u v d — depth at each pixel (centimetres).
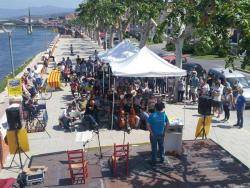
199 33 1109
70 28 15125
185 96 2162
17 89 1938
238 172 1119
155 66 1555
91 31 8469
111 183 1055
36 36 15400
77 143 1387
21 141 1166
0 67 5591
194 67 2705
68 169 1141
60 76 2705
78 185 1045
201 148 1312
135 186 1036
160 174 1110
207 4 1016
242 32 877
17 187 1048
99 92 1930
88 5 5306
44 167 1133
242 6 909
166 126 1162
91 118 1527
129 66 1551
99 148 1310
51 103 2067
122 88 1898
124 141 1392
